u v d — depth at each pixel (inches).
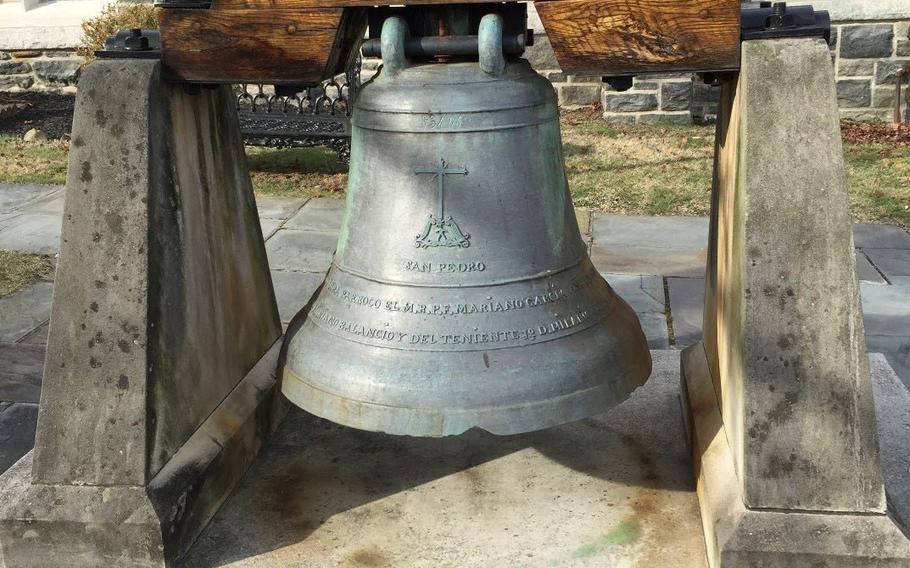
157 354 87.3
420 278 85.4
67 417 86.3
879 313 179.5
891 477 101.8
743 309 79.7
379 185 87.4
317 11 82.4
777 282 78.5
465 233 84.9
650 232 239.9
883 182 279.7
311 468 105.4
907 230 235.8
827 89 76.7
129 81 84.1
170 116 88.5
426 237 85.2
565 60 81.2
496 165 84.4
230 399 104.3
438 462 106.3
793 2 347.3
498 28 80.9
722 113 94.8
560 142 91.6
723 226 94.4
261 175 309.1
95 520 84.7
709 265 108.8
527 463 105.5
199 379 96.7
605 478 101.8
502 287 85.3
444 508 97.0
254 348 113.2
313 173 311.4
